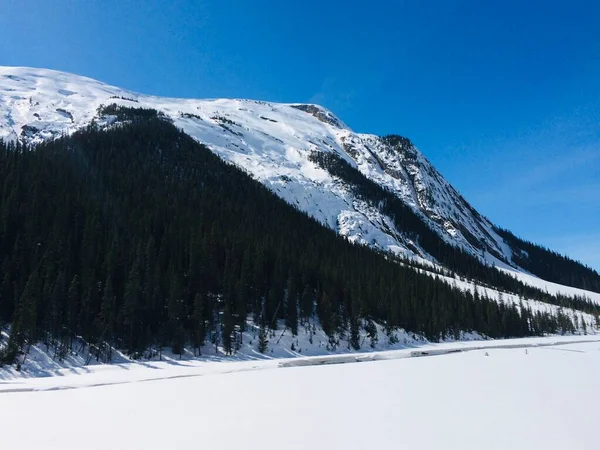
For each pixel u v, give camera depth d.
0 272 52.62
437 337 83.06
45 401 19.77
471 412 16.59
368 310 76.56
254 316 66.56
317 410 17.08
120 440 12.59
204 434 13.26
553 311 140.75
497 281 176.50
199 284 62.72
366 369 35.75
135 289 52.03
